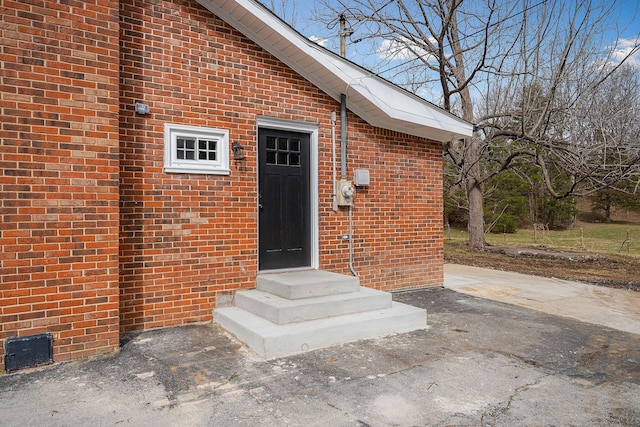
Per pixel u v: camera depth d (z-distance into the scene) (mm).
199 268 5605
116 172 4520
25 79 4059
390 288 7734
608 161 12445
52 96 4188
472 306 7004
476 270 11555
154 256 5301
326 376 3959
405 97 7363
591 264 12781
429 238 8320
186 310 5520
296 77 6512
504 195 26828
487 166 19469
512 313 6562
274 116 6273
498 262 13289
